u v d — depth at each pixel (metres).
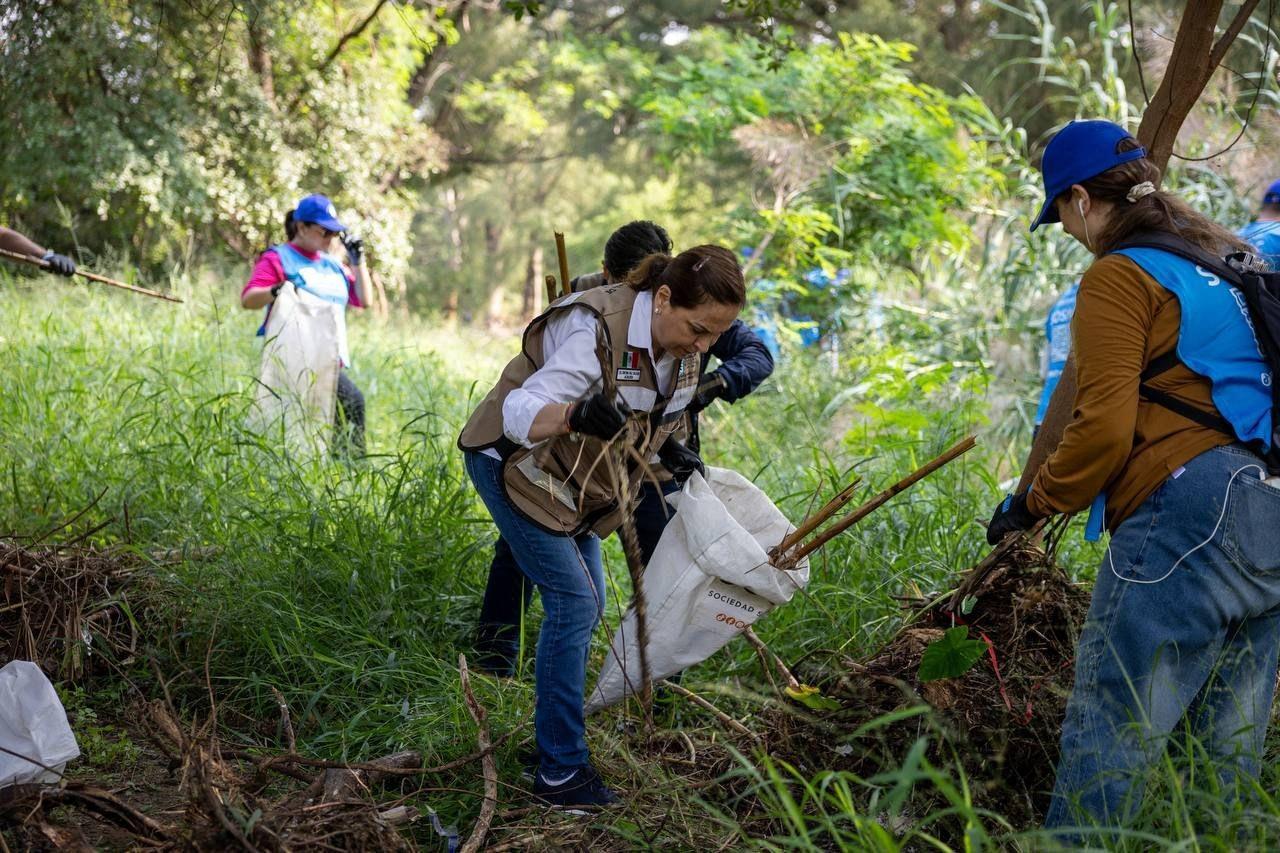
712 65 11.50
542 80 23.42
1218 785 2.58
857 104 11.05
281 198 14.14
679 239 22.88
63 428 5.93
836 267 10.62
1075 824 2.60
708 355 3.74
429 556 4.40
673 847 2.96
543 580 3.13
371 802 2.77
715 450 7.03
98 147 12.11
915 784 3.04
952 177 10.65
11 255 5.79
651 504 3.76
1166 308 2.59
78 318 9.45
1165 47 8.28
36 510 4.91
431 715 3.45
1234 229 7.83
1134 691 2.52
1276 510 2.56
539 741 3.12
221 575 4.13
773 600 3.16
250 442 5.05
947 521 4.63
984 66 18.39
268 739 3.51
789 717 3.35
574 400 2.92
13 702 2.77
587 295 3.04
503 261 29.53
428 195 28.08
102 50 11.69
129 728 3.44
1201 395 2.59
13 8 11.12
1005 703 3.09
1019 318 8.59
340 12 14.86
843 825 3.00
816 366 9.42
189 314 10.38
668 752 3.53
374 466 5.75
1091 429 2.57
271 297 6.33
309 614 4.02
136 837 2.67
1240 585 2.58
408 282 27.39
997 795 3.01
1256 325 2.60
